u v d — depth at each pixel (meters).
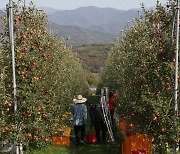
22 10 10.64
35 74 10.20
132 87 10.99
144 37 11.27
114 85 21.00
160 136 9.65
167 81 9.86
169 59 9.84
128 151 11.62
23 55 10.01
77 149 14.53
